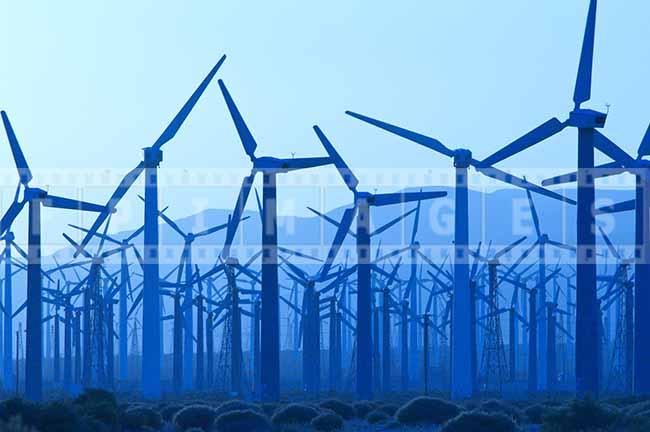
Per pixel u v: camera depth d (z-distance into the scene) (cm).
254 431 18138
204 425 18838
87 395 18912
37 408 15862
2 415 15325
